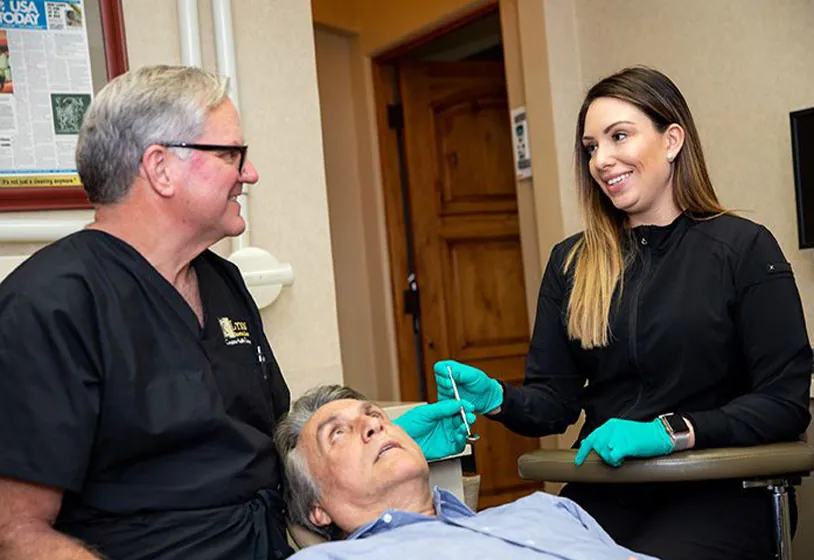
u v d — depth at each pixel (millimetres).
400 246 4328
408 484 1624
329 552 1460
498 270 4379
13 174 1940
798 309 1814
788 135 2633
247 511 1533
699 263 1861
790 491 1877
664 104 1890
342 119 4398
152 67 1560
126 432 1421
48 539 1319
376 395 4438
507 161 4422
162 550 1444
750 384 1872
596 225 2004
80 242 1484
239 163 1574
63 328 1380
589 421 2014
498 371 4348
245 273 2127
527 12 3375
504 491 4176
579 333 1961
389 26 4145
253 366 1676
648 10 3053
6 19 1941
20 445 1332
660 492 1886
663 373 1872
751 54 2725
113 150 1495
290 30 2324
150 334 1482
